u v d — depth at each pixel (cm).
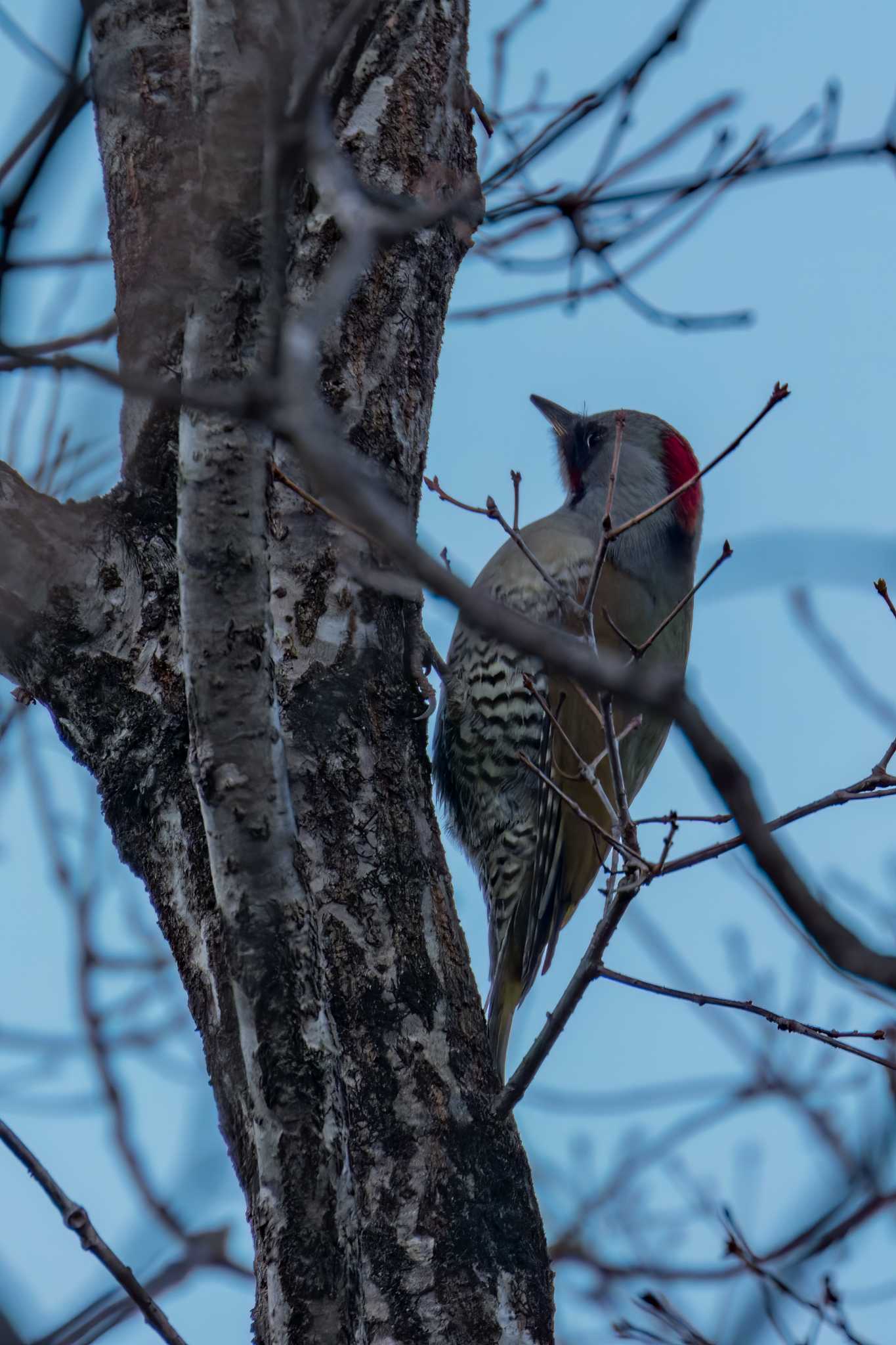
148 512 731
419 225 577
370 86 855
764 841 353
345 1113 598
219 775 586
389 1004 695
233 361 542
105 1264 570
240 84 548
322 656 750
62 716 723
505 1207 681
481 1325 649
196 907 673
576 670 356
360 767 734
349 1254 584
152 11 820
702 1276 882
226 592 577
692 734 354
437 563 358
